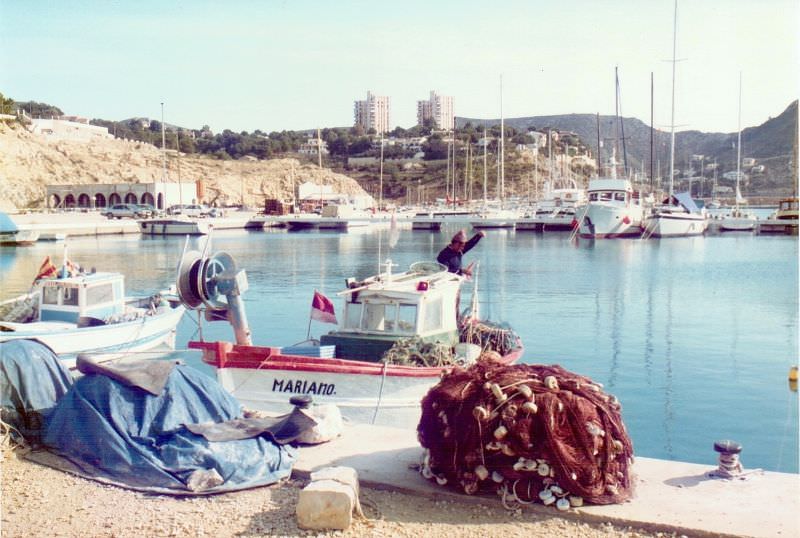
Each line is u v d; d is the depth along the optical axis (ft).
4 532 21.52
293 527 21.86
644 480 24.66
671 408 55.67
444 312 45.78
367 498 23.75
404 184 629.10
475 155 631.15
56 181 406.82
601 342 80.53
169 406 27.78
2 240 208.33
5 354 28.91
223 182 497.46
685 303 107.34
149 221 261.03
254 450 26.17
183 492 24.18
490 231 280.31
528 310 101.96
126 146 516.73
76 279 66.59
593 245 212.84
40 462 26.71
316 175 553.23
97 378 28.02
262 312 101.24
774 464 43.52
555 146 649.20
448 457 23.80
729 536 20.76
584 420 22.79
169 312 74.84
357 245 224.12
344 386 39.65
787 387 61.41
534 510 22.71
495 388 23.48
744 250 192.24
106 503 23.66
